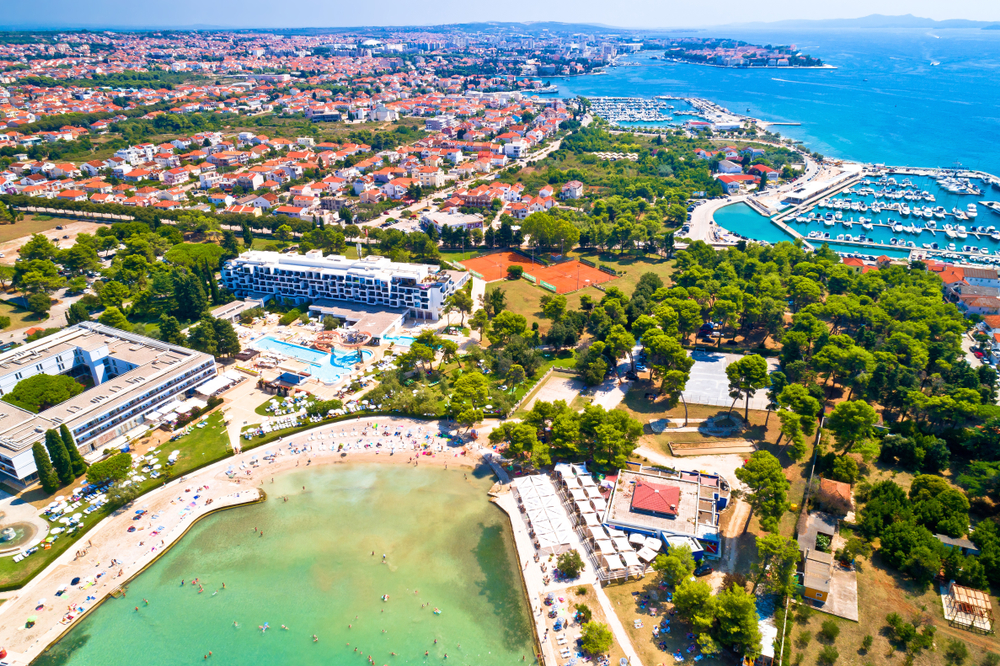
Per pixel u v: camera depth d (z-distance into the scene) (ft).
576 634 453.99
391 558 529.04
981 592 466.29
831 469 592.60
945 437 630.33
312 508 581.53
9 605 473.67
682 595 446.60
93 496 577.43
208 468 624.18
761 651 419.74
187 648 452.76
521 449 606.55
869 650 430.20
